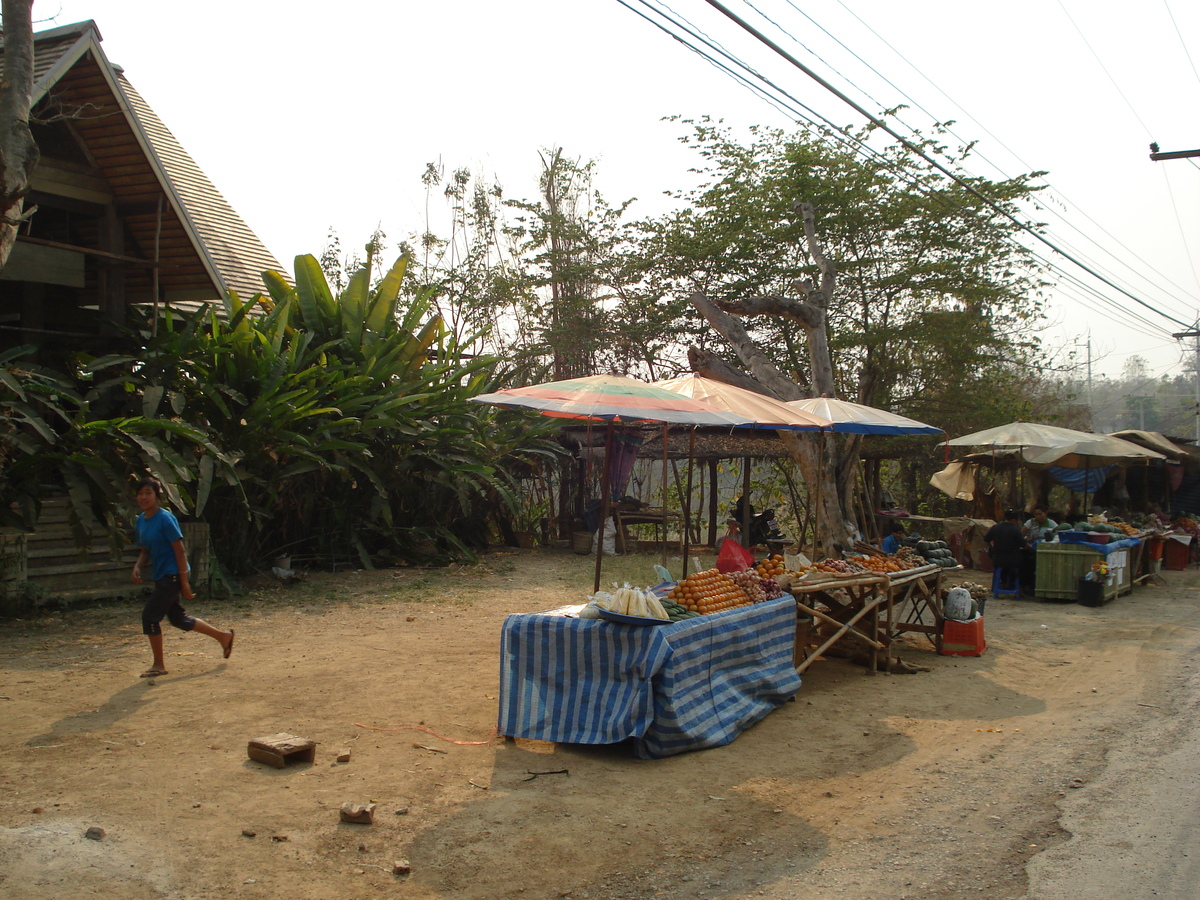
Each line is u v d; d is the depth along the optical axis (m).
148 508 7.34
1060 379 33.25
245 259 17.08
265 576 12.61
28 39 8.34
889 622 8.73
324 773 5.25
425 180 23.42
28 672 7.35
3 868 3.81
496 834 4.49
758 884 4.05
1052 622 11.68
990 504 18.42
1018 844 4.50
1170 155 15.63
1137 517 18.83
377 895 3.82
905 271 19.05
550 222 22.62
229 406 12.06
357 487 14.35
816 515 15.38
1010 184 19.05
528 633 6.14
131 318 13.55
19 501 9.77
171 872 3.92
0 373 9.37
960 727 6.69
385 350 14.33
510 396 7.09
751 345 15.75
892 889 4.01
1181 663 8.98
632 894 3.93
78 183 12.67
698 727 5.99
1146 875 4.12
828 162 19.33
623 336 21.70
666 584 7.56
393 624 10.05
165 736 5.80
